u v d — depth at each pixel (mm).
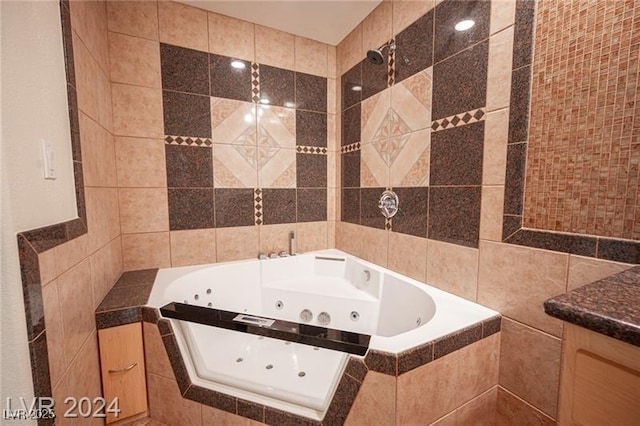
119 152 1631
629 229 795
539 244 1011
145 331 1211
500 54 1103
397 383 853
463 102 1261
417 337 954
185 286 1591
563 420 521
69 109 996
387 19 1675
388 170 1731
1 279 643
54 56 900
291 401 1033
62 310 873
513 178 1083
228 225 1956
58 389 833
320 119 2213
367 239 1940
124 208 1670
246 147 1972
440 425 981
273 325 1054
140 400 1218
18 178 688
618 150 806
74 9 1083
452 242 1344
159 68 1693
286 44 2041
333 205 2311
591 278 879
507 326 1119
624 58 780
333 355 1315
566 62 908
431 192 1444
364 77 1905
